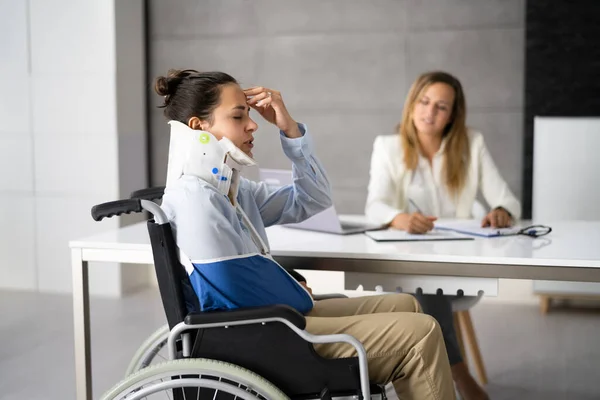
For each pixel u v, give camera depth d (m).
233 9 5.58
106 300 5.33
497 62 5.21
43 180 5.54
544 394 3.54
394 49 5.35
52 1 5.39
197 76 2.35
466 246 2.76
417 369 2.20
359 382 2.16
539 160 4.90
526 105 5.03
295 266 2.71
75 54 5.40
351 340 2.08
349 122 5.48
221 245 2.17
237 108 2.33
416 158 3.72
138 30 5.63
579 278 2.48
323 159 5.55
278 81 5.56
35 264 5.60
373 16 5.36
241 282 2.19
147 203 2.18
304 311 2.36
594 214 4.84
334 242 2.88
